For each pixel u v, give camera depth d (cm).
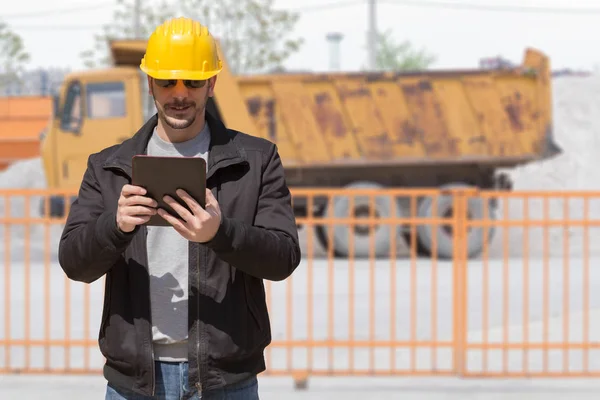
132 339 303
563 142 2802
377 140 1720
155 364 306
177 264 306
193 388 303
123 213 281
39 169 2475
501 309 1008
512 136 1738
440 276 1357
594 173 2622
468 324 911
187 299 304
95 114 1686
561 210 2383
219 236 284
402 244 1828
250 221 306
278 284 1270
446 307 1028
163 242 307
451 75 1717
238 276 307
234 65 3606
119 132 1684
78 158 1683
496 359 741
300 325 916
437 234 1653
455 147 1731
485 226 727
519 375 666
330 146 1716
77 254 295
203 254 303
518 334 834
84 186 315
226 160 307
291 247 305
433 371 673
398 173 1759
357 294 1142
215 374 303
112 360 308
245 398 312
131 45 1666
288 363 685
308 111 1708
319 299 1101
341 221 720
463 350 680
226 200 306
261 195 312
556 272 1438
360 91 1711
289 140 1712
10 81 4225
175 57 297
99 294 1170
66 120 1681
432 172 1766
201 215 279
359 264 1574
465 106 1730
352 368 688
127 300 306
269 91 1700
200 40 302
